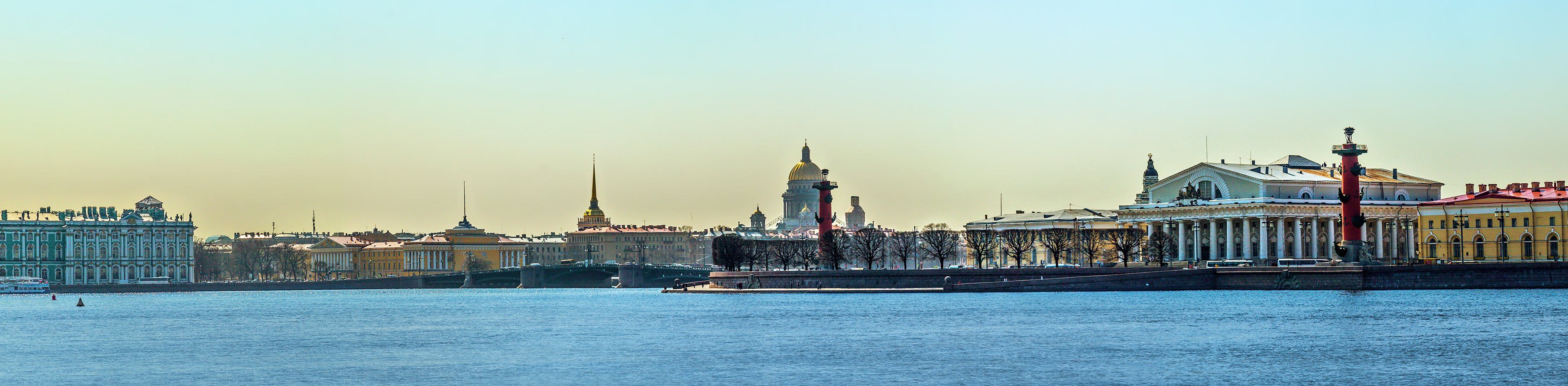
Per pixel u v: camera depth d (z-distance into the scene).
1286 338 138.12
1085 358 125.31
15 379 117.31
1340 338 137.88
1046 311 177.00
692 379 114.31
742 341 143.00
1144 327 151.62
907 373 117.00
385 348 141.12
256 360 130.38
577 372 118.94
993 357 126.75
